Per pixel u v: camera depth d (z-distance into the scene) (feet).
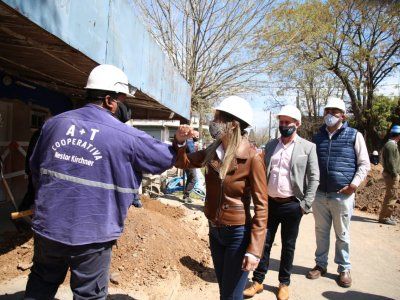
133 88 17.88
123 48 15.96
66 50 12.56
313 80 78.89
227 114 9.66
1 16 9.44
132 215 18.38
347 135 16.58
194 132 8.19
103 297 7.89
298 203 14.49
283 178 14.51
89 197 7.35
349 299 15.25
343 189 16.25
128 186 7.74
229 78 55.67
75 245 7.25
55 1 10.05
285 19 53.93
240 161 9.57
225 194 9.65
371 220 31.68
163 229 18.61
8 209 21.63
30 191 16.71
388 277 18.01
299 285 16.47
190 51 53.67
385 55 77.97
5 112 22.93
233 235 9.62
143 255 15.42
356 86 79.66
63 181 7.33
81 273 7.59
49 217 7.32
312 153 14.71
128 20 16.43
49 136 7.65
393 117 86.33
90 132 7.48
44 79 22.34
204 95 55.77
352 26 73.92
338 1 69.46
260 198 9.52
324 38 68.44
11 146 23.38
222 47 53.88
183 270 15.97
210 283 15.64
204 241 21.11
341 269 16.85
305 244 23.22
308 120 107.45
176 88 29.73
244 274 9.72
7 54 15.38
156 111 34.63
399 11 69.00
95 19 12.75
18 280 12.50
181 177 42.24
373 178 44.93
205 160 10.03
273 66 55.72
